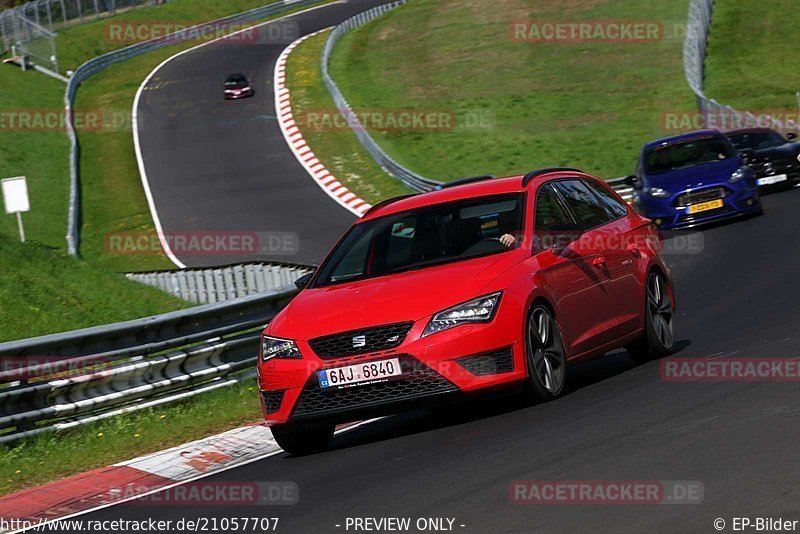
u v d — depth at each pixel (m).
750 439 19.81
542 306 26.08
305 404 24.97
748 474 17.62
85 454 29.67
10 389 31.22
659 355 31.92
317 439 26.52
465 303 24.55
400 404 24.30
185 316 36.22
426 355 24.02
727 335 34.69
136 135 175.00
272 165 149.00
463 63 199.75
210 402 34.88
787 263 49.91
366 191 130.50
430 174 138.62
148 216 133.50
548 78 186.25
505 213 27.69
